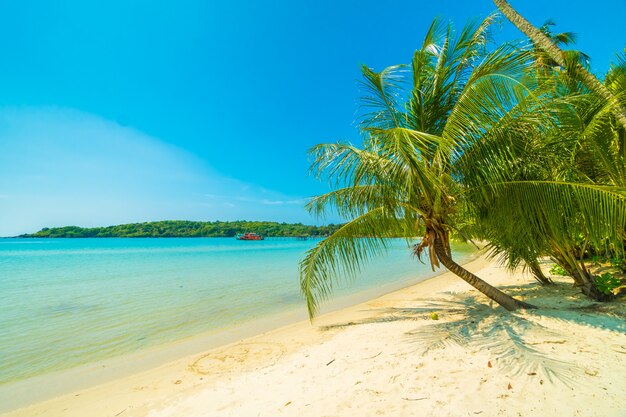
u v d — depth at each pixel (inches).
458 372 140.0
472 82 179.6
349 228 245.8
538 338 163.0
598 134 213.3
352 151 214.5
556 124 205.6
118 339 284.0
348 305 380.2
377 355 176.9
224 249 2156.7
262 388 155.3
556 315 197.2
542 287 311.4
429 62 239.1
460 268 232.1
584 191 164.9
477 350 160.4
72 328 318.3
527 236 209.9
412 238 243.0
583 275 245.0
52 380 201.9
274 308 395.2
